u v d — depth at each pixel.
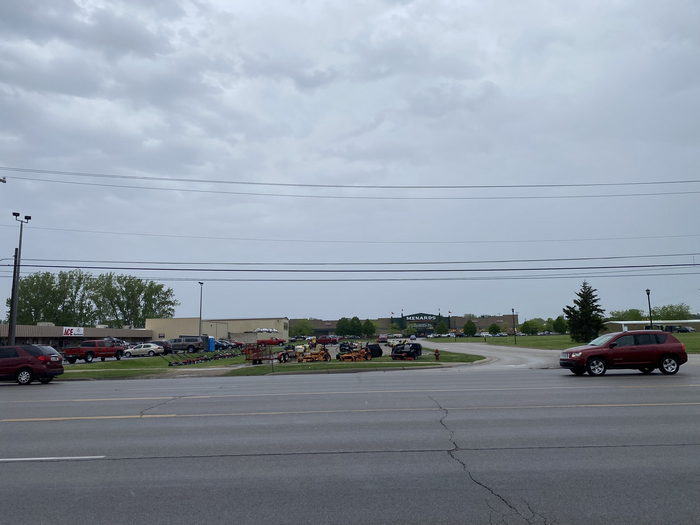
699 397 14.62
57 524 6.01
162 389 20.38
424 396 15.83
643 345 21.98
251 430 10.93
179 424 11.77
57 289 102.88
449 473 7.69
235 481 7.46
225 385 21.88
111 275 109.25
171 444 9.79
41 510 6.44
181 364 43.06
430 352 55.44
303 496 6.80
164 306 113.44
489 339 112.88
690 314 133.00
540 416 12.00
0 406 15.38
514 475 7.56
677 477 7.38
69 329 71.56
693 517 5.99
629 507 6.30
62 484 7.44
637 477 7.39
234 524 5.94
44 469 8.21
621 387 17.27
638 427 10.65
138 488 7.22
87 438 10.45
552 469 7.82
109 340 55.25
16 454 9.18
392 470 7.87
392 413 12.68
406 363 34.00
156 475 7.82
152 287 111.50
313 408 13.73
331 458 8.59
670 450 8.81
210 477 7.67
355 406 13.93
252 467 8.14
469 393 16.39
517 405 13.64
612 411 12.51
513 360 37.47
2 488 7.29
